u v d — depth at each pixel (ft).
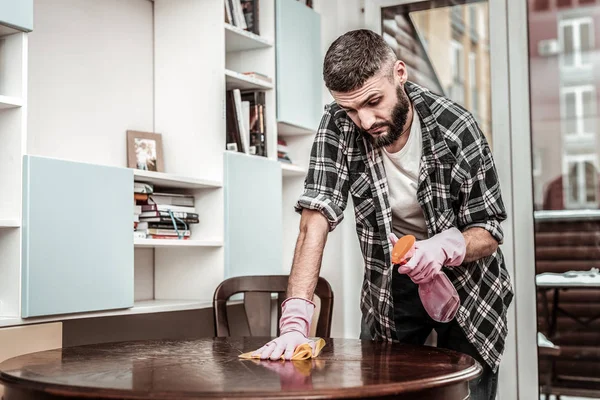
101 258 7.33
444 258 5.76
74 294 7.01
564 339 10.68
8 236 6.66
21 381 4.33
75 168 7.05
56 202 6.84
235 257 9.15
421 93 6.23
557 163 11.43
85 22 8.57
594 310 10.57
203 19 9.27
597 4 11.67
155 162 9.19
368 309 7.02
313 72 10.83
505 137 10.43
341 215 6.20
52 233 6.79
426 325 7.04
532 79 11.80
